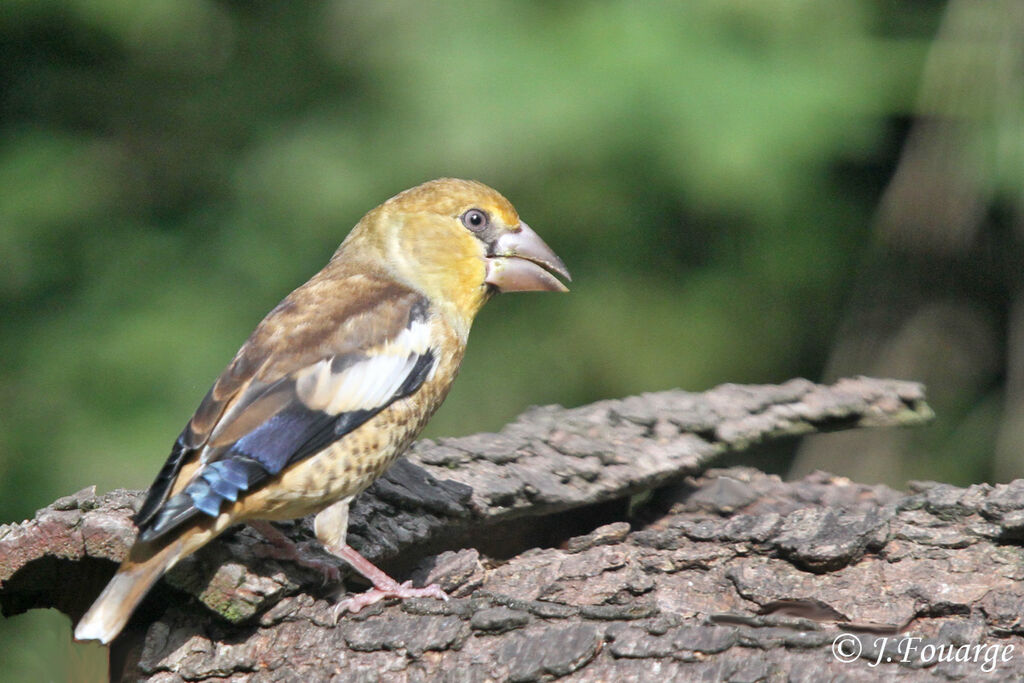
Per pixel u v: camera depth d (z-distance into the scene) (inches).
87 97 594.9
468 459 264.7
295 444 219.0
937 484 290.5
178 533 206.8
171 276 569.3
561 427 288.7
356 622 220.8
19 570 226.2
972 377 605.0
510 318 600.7
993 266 600.7
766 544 237.6
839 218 605.3
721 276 604.1
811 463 586.6
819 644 201.8
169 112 595.2
